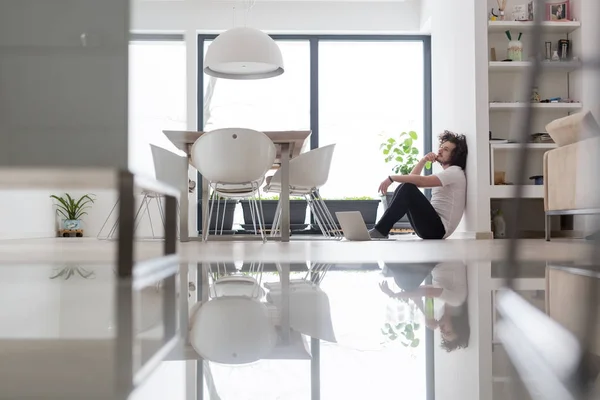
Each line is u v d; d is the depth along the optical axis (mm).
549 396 327
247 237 5074
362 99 7648
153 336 531
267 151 4262
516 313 653
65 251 2869
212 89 7504
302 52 7613
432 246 3258
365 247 3121
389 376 376
